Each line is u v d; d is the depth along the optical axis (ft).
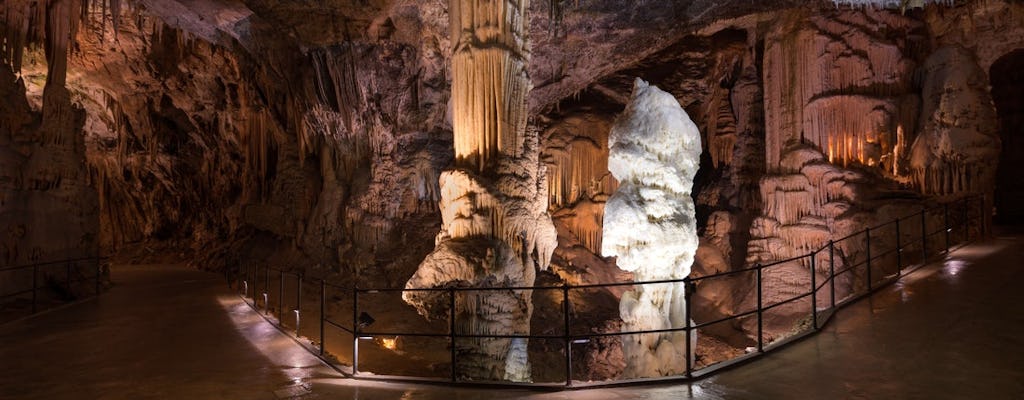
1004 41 43.96
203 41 49.73
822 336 18.95
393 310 40.60
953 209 37.47
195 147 69.26
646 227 27.30
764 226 45.65
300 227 50.72
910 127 41.42
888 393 14.17
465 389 16.55
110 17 45.27
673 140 27.84
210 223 71.36
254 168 58.75
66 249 38.37
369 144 46.14
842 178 40.96
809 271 42.04
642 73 56.18
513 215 28.37
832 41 43.60
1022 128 53.62
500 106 28.32
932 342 17.62
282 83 47.39
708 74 55.31
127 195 76.59
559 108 54.34
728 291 49.06
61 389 17.71
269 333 26.12
